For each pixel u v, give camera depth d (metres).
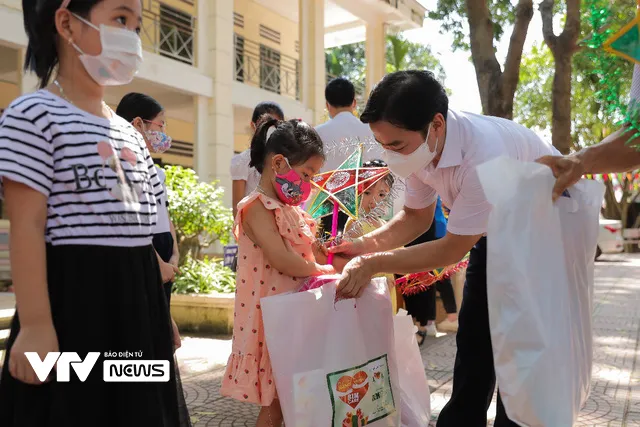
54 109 1.62
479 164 2.11
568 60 6.63
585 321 2.07
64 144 1.60
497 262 1.89
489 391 2.42
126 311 1.68
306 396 2.27
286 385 2.27
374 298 2.51
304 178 2.60
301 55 12.93
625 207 21.78
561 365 1.87
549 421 1.86
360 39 16.03
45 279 1.55
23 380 1.52
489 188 1.92
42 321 1.53
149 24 11.34
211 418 3.34
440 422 2.46
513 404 1.89
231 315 5.86
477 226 2.23
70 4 1.65
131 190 1.74
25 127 1.55
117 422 1.68
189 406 3.56
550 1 6.77
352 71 23.09
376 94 2.16
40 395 1.59
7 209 1.57
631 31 1.61
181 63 9.98
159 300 1.85
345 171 3.08
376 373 2.47
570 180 1.94
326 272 2.67
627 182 20.97
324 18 14.16
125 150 1.77
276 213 2.59
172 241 3.41
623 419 3.32
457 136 2.21
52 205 1.60
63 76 1.74
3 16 7.23
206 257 7.10
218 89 10.57
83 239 1.62
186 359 4.76
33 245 1.53
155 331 1.81
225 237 7.02
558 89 6.71
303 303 2.30
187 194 6.77
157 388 1.76
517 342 1.88
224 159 10.70
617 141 1.93
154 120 3.49
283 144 2.57
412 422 2.77
